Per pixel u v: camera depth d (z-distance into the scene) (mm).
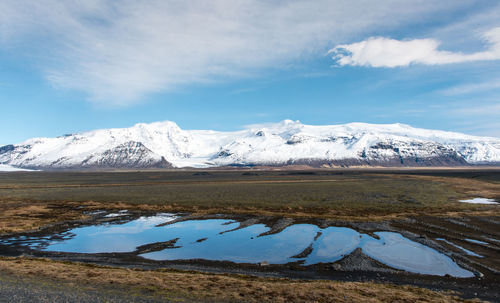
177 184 129375
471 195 81562
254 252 32781
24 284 19797
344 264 28688
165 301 17250
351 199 72125
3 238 38938
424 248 33719
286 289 20047
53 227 45688
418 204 63500
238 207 62281
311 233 41094
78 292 18406
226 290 19734
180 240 37969
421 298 19266
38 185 126750
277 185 117938
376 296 19344
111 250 33594
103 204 68312
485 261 29250
